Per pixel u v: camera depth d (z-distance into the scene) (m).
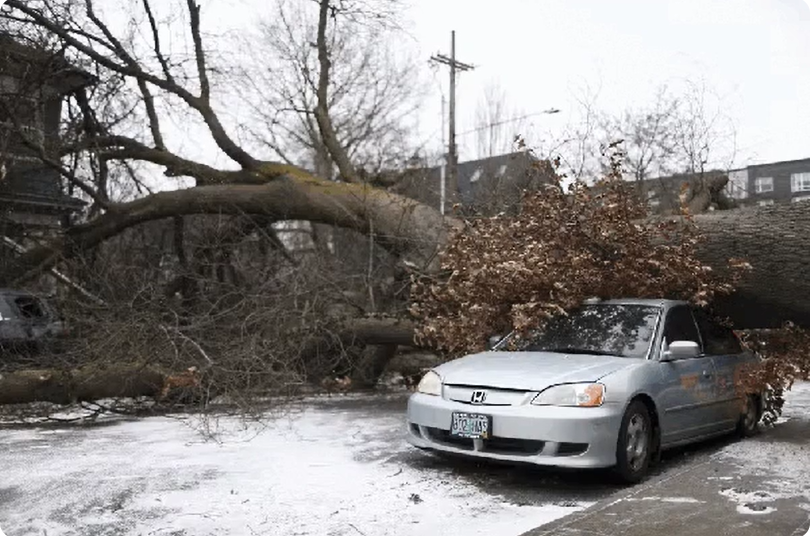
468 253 9.07
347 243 14.75
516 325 7.39
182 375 9.18
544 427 5.63
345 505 5.26
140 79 14.46
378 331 11.32
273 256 12.60
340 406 10.41
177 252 13.65
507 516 5.05
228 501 5.36
